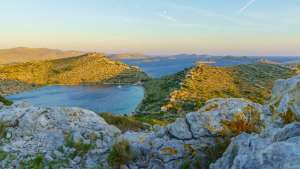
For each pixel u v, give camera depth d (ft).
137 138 41.78
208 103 43.98
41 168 37.22
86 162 39.09
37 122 49.19
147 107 383.04
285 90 32.45
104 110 396.78
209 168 32.55
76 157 40.09
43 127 48.32
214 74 638.12
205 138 38.29
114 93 608.60
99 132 46.88
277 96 33.78
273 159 21.66
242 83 575.38
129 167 37.52
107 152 41.11
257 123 38.27
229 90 492.13
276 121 29.43
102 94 601.62
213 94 442.50
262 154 22.91
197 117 40.70
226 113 39.99
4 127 47.16
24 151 40.88
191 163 35.96
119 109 401.08
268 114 38.52
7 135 45.85
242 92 474.49
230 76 644.27
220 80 589.73
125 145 39.42
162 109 333.01
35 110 52.49
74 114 54.49
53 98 552.82
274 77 648.79
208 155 36.35
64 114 53.52
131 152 38.75
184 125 40.57
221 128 38.34
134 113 349.00
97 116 56.70
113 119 70.23
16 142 43.47
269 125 29.89
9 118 49.47
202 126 39.40
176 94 432.66
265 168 21.62
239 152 28.68
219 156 35.65
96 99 522.06
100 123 52.37
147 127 70.49
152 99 454.40
